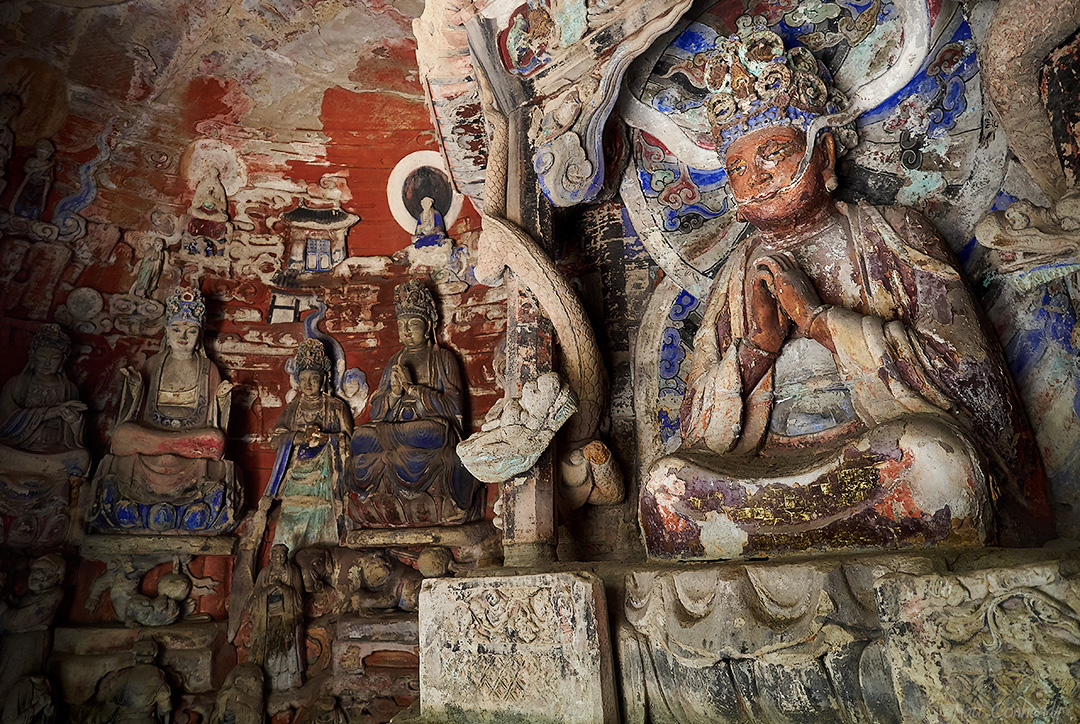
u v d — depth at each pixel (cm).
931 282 393
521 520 439
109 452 699
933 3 421
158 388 731
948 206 433
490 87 506
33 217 719
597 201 522
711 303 462
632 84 507
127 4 678
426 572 657
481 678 371
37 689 606
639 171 534
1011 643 243
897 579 266
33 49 690
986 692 245
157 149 772
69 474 679
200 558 712
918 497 315
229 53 734
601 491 482
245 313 793
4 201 704
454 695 375
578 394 472
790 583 309
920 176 442
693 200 523
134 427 700
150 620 671
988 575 249
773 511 347
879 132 453
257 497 757
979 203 424
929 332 380
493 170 500
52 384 696
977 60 420
